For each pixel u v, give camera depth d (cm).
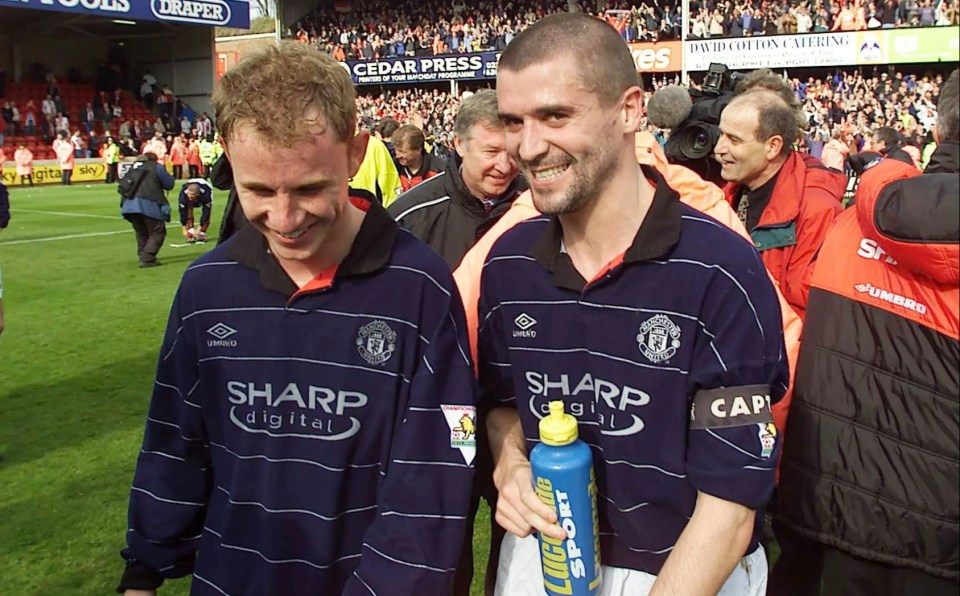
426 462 156
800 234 280
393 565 152
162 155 2709
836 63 2447
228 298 160
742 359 145
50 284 878
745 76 316
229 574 166
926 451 176
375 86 3275
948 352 173
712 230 148
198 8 2969
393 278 156
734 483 143
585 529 152
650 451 154
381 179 564
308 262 155
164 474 171
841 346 187
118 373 561
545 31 142
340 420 157
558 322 159
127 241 1212
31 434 449
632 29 2688
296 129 135
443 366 157
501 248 167
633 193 151
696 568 143
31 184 2416
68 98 3072
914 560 180
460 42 3052
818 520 190
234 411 161
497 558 207
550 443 151
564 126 142
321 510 158
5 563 315
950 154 166
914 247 164
